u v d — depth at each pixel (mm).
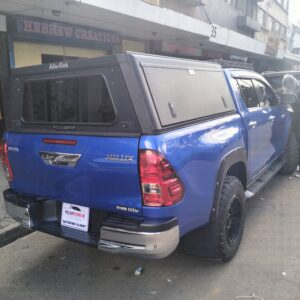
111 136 2799
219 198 3398
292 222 4703
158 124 2686
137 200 2742
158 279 3508
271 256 3834
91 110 2920
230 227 3688
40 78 3227
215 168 3299
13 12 7785
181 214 2871
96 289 3391
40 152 3213
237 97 4250
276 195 5738
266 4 25672
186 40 13164
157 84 2824
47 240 4441
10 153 3482
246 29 21375
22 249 4223
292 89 6805
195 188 3010
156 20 9352
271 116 5293
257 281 3395
